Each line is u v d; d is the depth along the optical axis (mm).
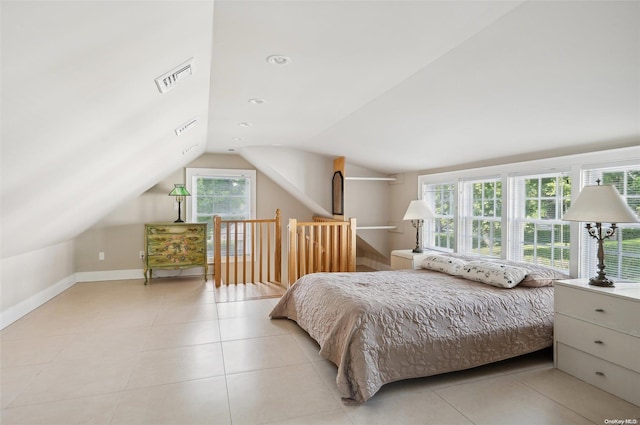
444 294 2697
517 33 1832
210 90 2799
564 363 2512
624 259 2770
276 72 2441
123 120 2031
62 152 1822
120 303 4215
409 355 2293
